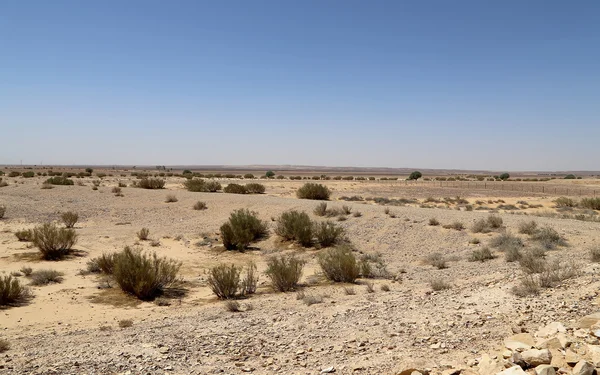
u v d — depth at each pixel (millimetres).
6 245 22578
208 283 15828
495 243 20328
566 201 47406
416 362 6309
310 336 8688
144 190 42312
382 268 17422
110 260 17719
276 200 34844
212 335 9195
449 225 24031
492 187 80688
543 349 5520
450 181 105250
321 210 28609
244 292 14602
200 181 50281
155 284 14805
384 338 8039
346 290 13562
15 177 71375
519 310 8742
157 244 24047
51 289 15297
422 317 9328
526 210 43500
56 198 37188
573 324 7156
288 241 24109
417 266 18344
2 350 9023
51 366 7473
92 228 28125
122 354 8016
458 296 11094
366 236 23844
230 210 31812
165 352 8047
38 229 23344
